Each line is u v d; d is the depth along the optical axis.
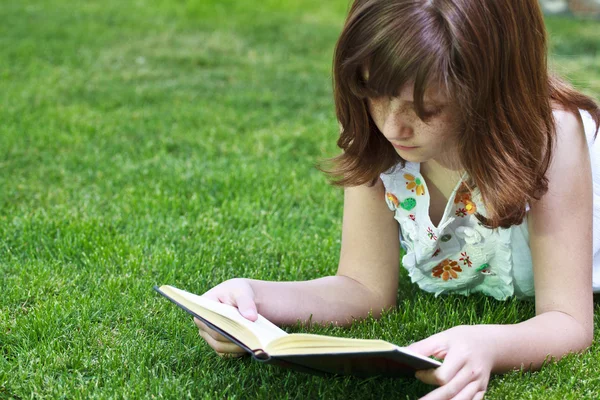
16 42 5.71
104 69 5.22
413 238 1.84
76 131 3.82
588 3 7.86
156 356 1.82
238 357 1.79
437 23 1.36
